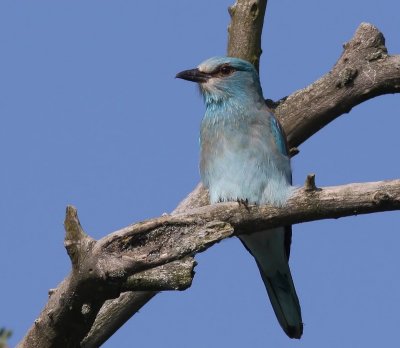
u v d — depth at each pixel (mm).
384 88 12680
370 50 12703
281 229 12602
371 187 8828
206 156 12703
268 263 12977
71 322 9047
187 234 8492
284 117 12977
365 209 8906
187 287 8773
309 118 12898
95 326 11180
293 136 13008
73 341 9266
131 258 8383
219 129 12703
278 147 12383
